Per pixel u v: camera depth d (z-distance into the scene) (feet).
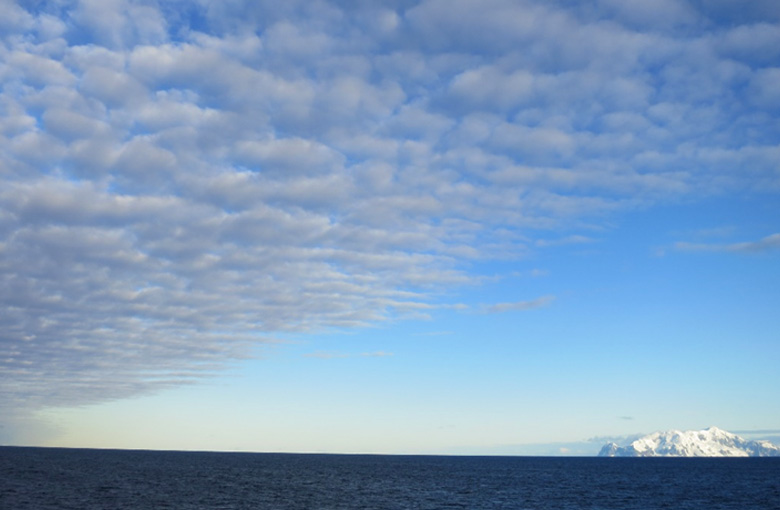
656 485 527.81
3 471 500.74
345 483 490.90
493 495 398.01
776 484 559.38
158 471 599.98
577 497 392.06
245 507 294.66
